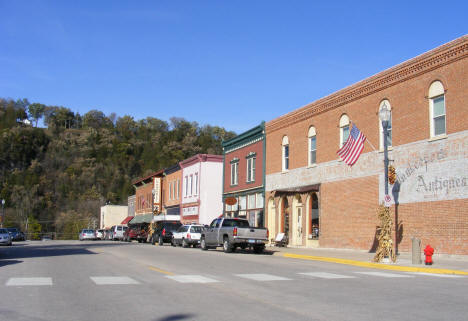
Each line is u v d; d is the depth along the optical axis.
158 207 59.81
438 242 20.34
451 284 12.21
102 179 120.38
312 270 15.89
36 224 96.19
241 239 25.83
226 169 42.25
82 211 104.62
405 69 22.89
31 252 27.30
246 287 11.30
